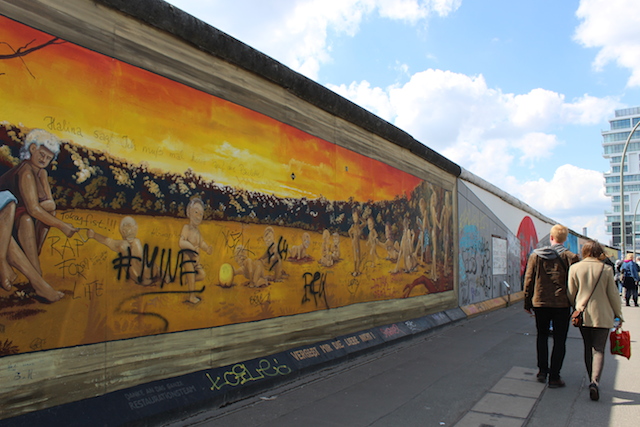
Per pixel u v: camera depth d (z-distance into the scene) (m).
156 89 4.26
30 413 3.23
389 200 8.73
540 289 5.69
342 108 7.06
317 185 6.58
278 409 4.59
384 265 8.42
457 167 12.08
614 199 159.88
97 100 3.76
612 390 5.47
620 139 163.12
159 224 4.21
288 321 5.84
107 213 3.79
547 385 5.64
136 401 3.84
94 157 3.71
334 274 6.88
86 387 3.58
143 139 4.11
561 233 5.79
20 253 3.23
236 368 4.95
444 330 10.09
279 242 5.76
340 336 6.92
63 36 3.55
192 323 4.51
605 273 5.25
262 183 5.50
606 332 5.24
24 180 3.26
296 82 6.01
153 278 4.14
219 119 4.93
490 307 14.19
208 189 4.75
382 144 8.55
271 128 5.70
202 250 4.66
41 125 3.38
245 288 5.18
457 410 4.69
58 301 3.43
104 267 3.75
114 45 3.92
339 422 4.27
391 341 7.93
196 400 4.27
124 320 3.88
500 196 16.27
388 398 5.05
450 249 11.78
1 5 3.20
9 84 3.21
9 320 3.16
